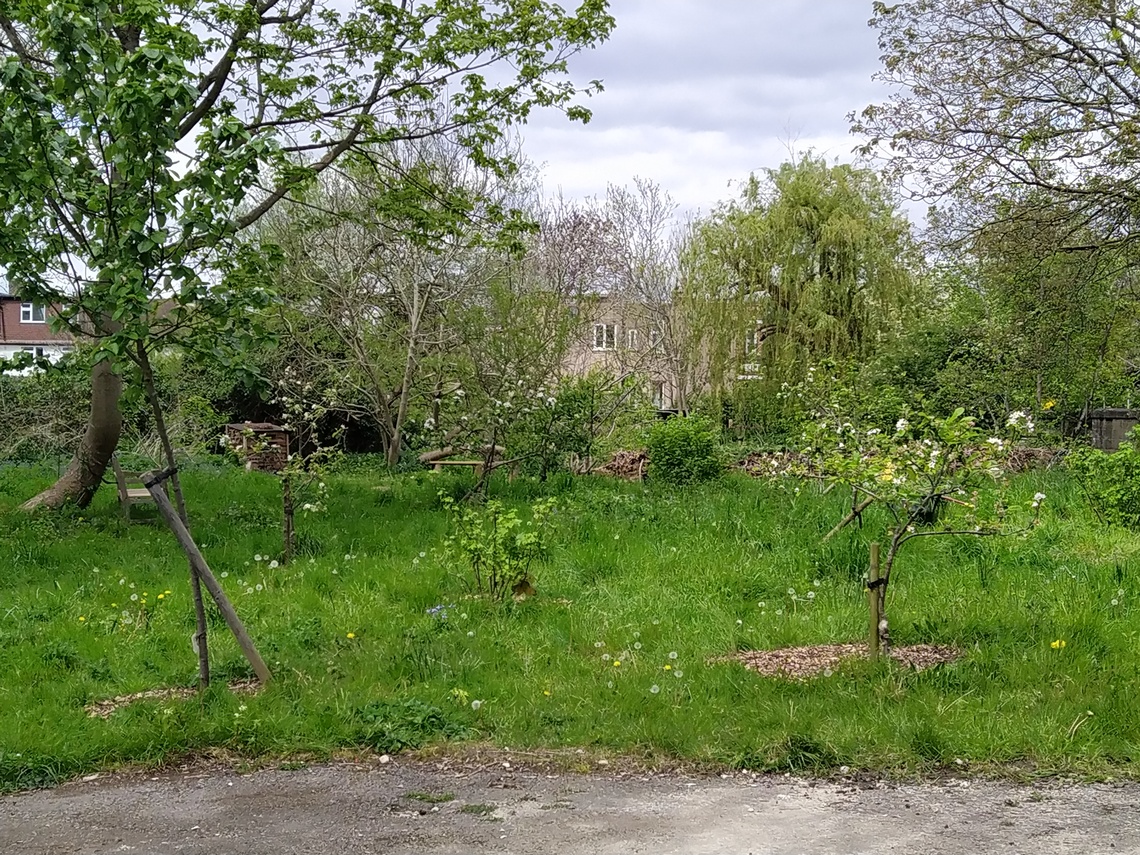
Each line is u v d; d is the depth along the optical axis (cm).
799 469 898
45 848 411
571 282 2569
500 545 827
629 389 1770
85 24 523
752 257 2547
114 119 527
